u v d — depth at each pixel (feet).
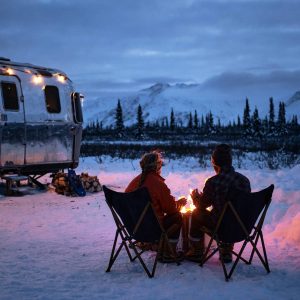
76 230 23.62
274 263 17.58
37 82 36.76
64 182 35.17
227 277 15.67
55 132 37.93
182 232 18.33
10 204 31.12
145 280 15.83
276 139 184.34
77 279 16.06
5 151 34.81
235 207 15.93
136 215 16.33
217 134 280.10
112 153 80.89
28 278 16.12
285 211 25.31
